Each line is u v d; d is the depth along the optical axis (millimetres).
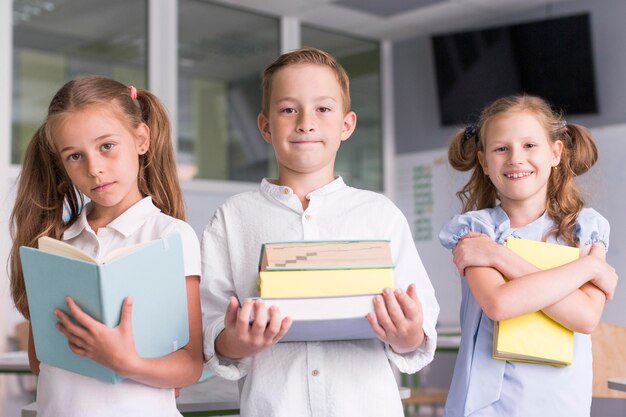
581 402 1533
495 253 1525
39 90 3988
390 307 1125
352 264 1148
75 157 1278
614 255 4461
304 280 1137
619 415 3482
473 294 1521
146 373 1162
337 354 1321
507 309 1453
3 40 3781
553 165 1692
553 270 1478
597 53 4629
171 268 1198
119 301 1112
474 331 1624
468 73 5148
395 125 5730
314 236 1368
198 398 1732
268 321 1121
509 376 1554
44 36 4031
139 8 4457
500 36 4969
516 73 4906
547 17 4836
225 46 4840
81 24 4195
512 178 1636
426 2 4867
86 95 1279
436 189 5414
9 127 3822
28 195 1440
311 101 1326
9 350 3654
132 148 1319
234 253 1409
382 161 5699
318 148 1333
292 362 1317
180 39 4641
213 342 1281
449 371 5078
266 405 1300
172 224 1346
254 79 4969
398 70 5711
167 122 1483
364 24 5324
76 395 1246
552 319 1503
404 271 1359
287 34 5145
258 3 4875
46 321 1185
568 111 4688
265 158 4961
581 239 1636
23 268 1173
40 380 1306
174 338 1219
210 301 1393
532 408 1525
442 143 5398
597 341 2605
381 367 1330
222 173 4750
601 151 4578
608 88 4574
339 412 1289
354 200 1420
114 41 4336
